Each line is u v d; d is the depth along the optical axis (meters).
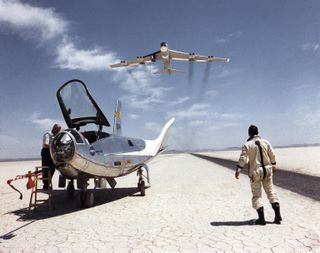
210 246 4.37
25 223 6.40
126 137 10.55
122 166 9.29
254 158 5.45
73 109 8.72
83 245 4.65
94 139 9.30
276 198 5.52
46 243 4.83
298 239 4.55
